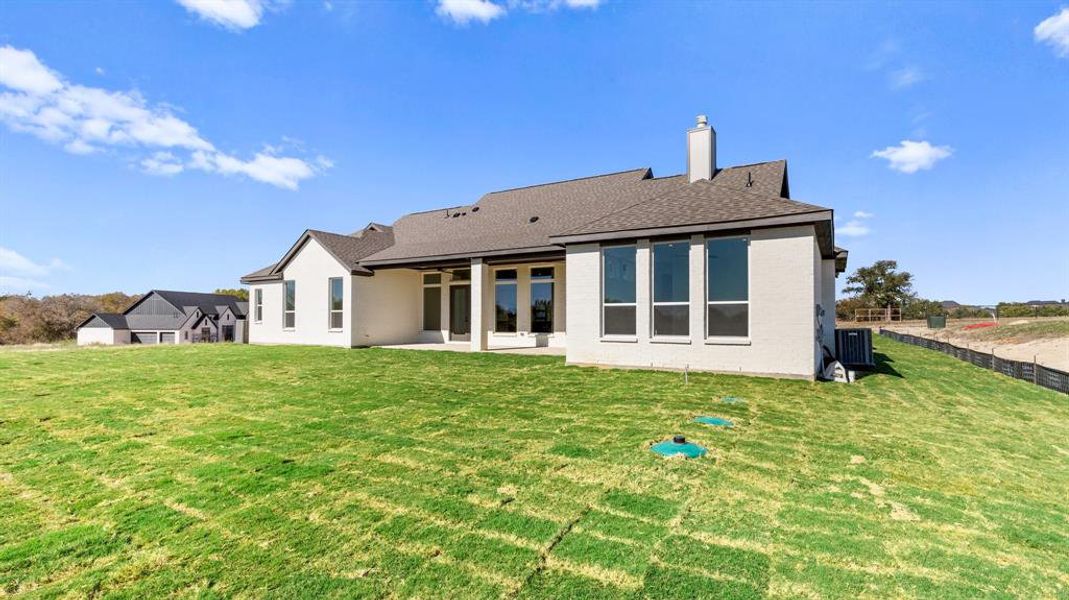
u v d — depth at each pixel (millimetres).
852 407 7098
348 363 11977
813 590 2500
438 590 2480
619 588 2500
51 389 8320
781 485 3977
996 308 42031
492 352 14555
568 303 11758
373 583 2543
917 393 8406
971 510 3545
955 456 4855
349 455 4723
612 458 4617
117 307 52875
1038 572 2699
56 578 2605
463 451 4848
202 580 2580
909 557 2850
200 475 4168
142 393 8000
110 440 5262
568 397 7668
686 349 10414
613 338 11211
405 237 20062
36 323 44906
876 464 4559
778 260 9555
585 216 15555
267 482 4000
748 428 5785
